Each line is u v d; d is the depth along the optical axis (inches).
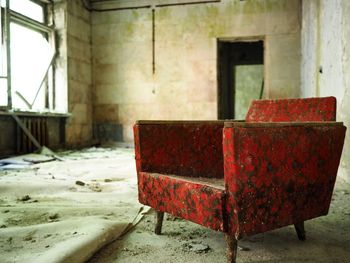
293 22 260.8
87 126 290.8
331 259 60.8
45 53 256.7
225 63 372.2
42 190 117.6
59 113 246.5
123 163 188.9
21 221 81.0
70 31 264.5
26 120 222.2
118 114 293.6
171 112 283.6
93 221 74.7
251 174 53.0
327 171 64.3
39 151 220.8
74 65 271.1
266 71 266.4
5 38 201.8
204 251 63.9
